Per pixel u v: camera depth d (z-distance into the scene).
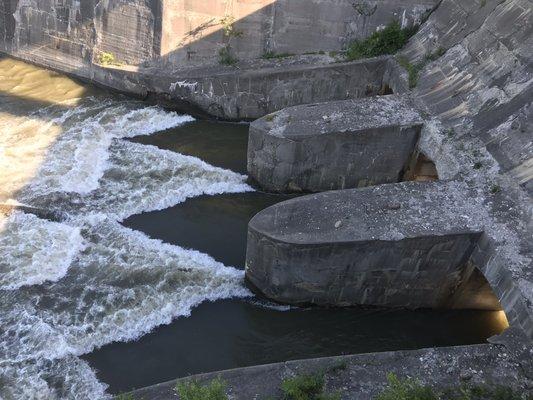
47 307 16.11
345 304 16.66
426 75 22.70
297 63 25.58
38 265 17.38
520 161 16.98
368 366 12.54
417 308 16.94
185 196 20.95
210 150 23.69
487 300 16.91
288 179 20.88
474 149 18.33
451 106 20.39
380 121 20.11
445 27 24.00
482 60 20.95
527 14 20.47
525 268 14.19
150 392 12.20
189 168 22.23
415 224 15.65
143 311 16.17
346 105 21.11
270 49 26.25
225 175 21.95
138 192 20.80
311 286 16.19
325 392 11.89
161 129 25.02
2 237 18.28
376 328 16.53
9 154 22.05
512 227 15.39
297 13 25.45
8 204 19.66
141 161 22.47
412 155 20.62
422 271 15.91
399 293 16.47
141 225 19.47
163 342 15.59
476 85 20.33
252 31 25.81
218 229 19.56
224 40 25.83
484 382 12.23
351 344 16.03
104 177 21.50
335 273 15.84
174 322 16.17
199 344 15.61
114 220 19.48
